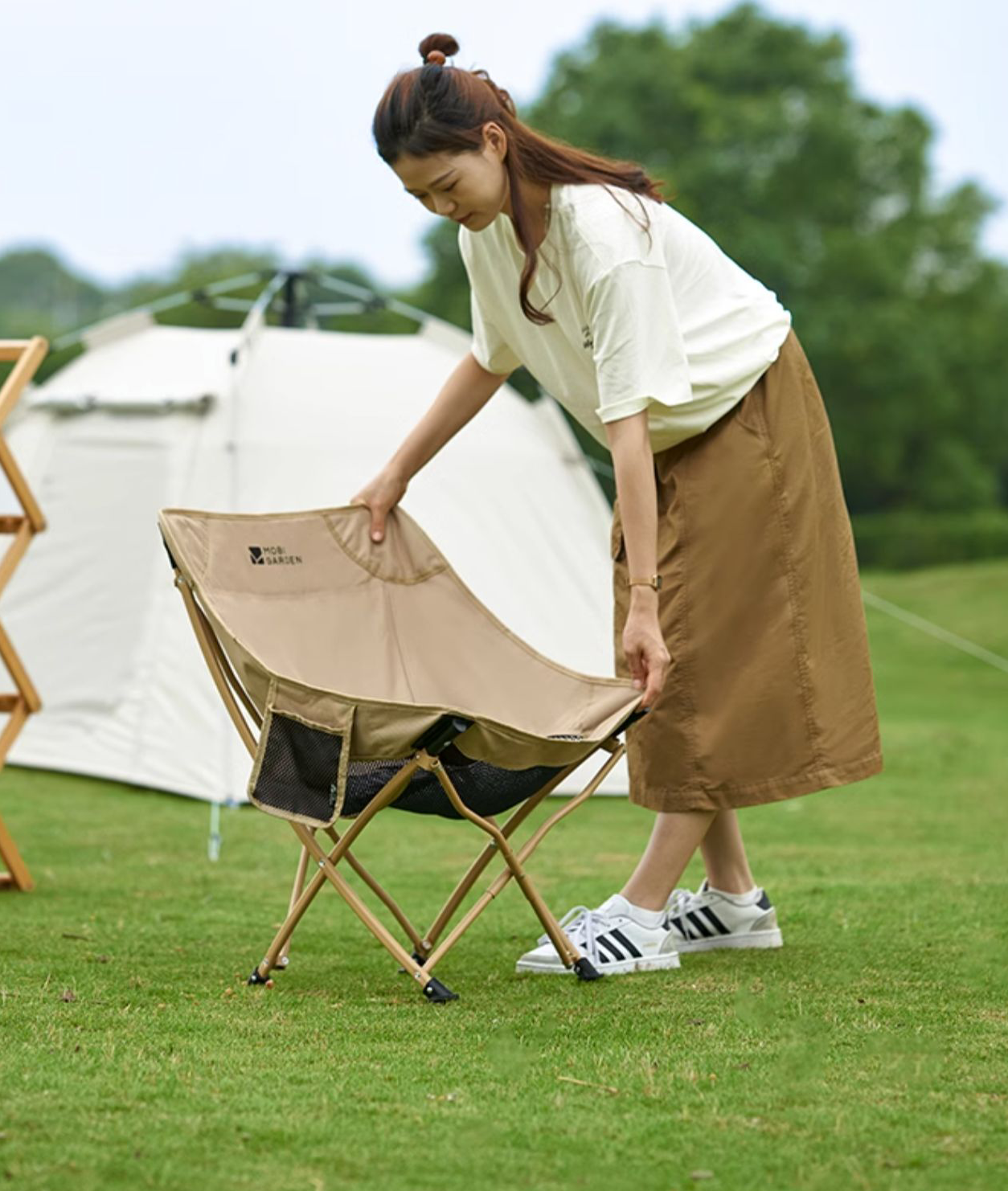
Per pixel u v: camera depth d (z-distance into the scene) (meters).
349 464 7.07
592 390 3.57
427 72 3.27
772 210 38.03
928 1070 2.74
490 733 3.09
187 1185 2.15
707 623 3.51
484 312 3.69
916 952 3.78
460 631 3.69
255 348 7.41
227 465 7.00
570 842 5.88
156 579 7.19
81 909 4.32
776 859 5.49
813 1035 2.97
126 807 6.49
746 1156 2.31
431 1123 2.43
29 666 7.43
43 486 7.61
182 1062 2.72
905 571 33.22
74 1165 2.20
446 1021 3.05
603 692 3.51
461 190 3.28
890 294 38.88
